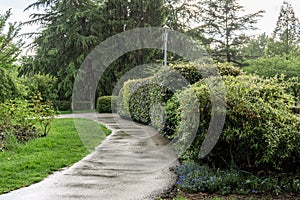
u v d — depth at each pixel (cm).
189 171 438
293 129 415
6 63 962
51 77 2019
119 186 399
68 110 1977
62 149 644
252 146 418
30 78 1945
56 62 2100
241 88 453
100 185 403
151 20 2088
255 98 441
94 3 2214
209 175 410
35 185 401
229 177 396
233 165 432
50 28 2053
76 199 351
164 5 2152
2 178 424
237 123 422
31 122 789
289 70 1833
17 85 1039
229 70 749
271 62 1912
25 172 457
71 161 537
